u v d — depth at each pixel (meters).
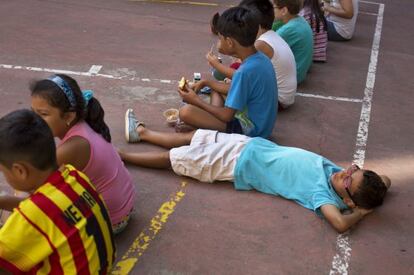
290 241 2.94
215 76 4.54
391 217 3.18
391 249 2.93
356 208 3.11
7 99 4.34
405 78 5.33
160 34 6.00
